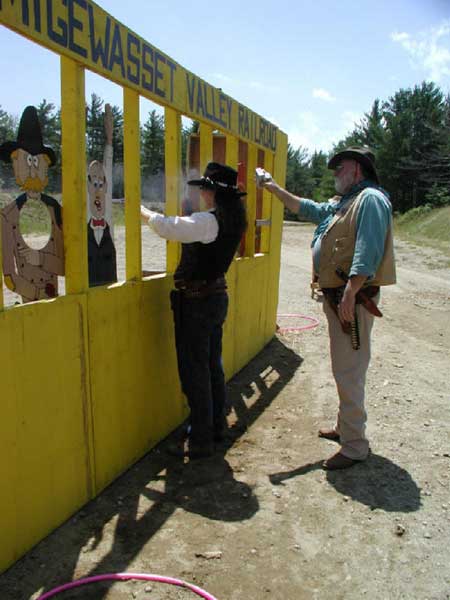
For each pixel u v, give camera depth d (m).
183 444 3.77
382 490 3.24
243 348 5.54
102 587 2.32
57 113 2.98
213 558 2.56
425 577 2.49
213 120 4.20
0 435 2.27
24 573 2.37
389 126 45.44
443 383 5.36
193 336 3.39
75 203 2.70
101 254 3.17
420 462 3.62
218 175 3.33
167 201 3.75
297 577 2.46
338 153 3.48
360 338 3.39
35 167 2.59
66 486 2.75
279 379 5.27
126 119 3.14
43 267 2.66
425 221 30.62
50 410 2.58
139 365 3.42
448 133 41.09
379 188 3.39
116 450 3.21
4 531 2.34
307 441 3.90
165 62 3.41
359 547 2.70
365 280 3.18
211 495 3.12
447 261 16.78
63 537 2.64
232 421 4.23
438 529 2.87
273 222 6.27
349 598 2.34
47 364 2.54
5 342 2.26
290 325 7.71
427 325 8.12
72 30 2.52
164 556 2.55
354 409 3.47
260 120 5.40
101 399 3.01
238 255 5.41
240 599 2.30
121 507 2.95
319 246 3.49
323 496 3.15
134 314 3.31
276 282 6.72
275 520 2.90
